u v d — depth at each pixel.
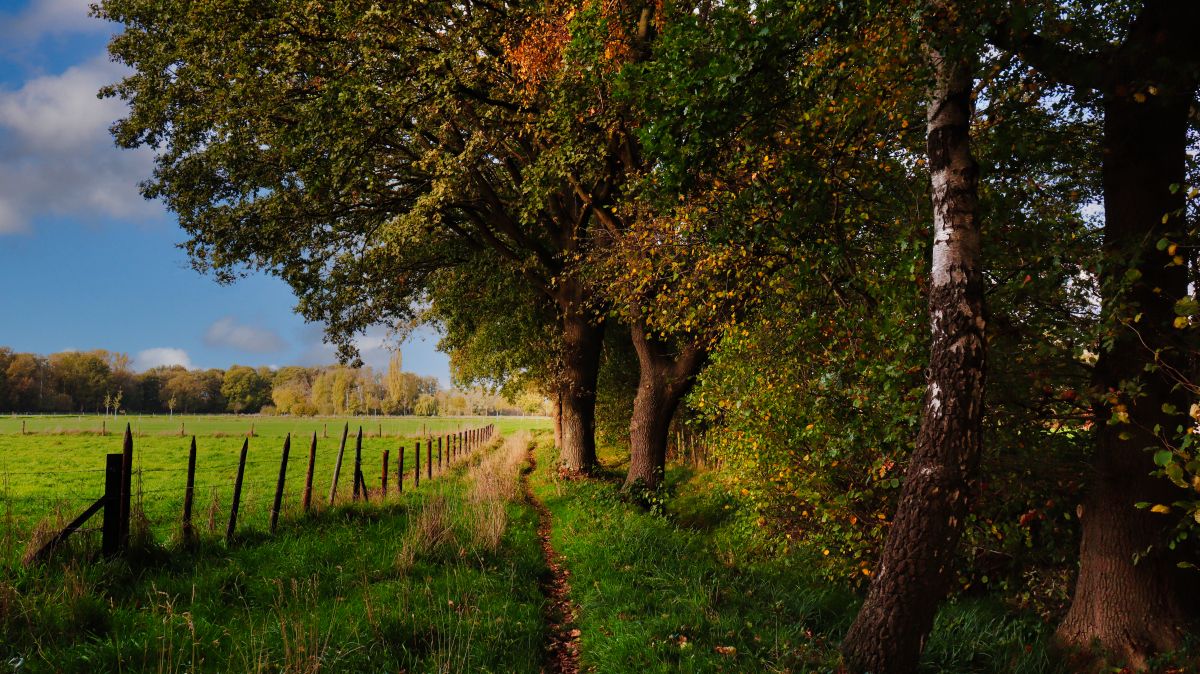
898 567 4.66
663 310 10.88
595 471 18.66
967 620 6.04
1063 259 5.47
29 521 10.52
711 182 8.23
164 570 6.95
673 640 5.68
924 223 6.15
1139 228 5.01
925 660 5.26
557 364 20.56
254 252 17.50
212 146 14.54
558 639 6.57
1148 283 4.91
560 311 19.70
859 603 7.23
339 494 12.32
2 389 123.94
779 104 6.51
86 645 4.92
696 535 11.20
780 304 8.62
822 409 7.66
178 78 14.08
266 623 5.61
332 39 12.58
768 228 7.40
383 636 5.48
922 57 5.43
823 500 8.07
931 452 4.62
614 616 6.59
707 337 11.86
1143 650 4.84
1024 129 6.03
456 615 6.18
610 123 10.70
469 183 14.49
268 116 13.77
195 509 12.48
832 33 5.86
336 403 131.38
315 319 19.97
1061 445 6.46
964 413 4.52
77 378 141.00
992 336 5.62
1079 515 5.82
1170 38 4.73
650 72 6.70
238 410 162.75
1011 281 5.65
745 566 8.63
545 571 8.84
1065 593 6.17
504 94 12.62
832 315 7.48
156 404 155.38
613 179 13.32
